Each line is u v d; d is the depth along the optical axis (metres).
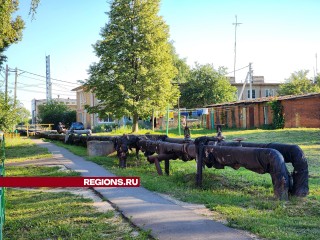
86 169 13.71
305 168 7.96
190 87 54.19
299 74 56.06
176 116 47.66
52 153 20.89
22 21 22.36
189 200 8.10
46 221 6.89
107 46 37.44
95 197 9.02
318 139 21.48
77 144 26.72
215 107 44.59
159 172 12.20
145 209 7.39
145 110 36.81
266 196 8.27
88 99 57.84
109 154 18.66
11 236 6.20
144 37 37.25
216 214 6.91
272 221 6.20
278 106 34.03
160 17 38.62
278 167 7.72
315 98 31.45
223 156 8.96
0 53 24.62
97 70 37.78
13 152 22.77
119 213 7.32
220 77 54.25
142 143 14.43
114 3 37.78
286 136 23.91
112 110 37.56
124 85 36.91
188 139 12.18
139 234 5.78
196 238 5.45
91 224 6.59
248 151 8.25
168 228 6.01
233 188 9.44
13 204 8.47
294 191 7.88
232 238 5.41
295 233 5.59
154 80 37.22
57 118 64.00
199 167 9.73
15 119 29.36
